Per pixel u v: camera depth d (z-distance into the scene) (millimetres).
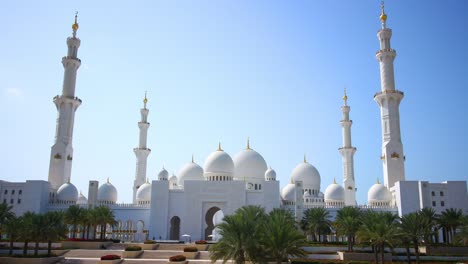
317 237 102125
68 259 70750
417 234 65625
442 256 74375
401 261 71000
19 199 106375
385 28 117562
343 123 125688
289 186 119938
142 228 115688
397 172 108500
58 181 112938
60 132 115562
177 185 123688
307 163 128875
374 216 68125
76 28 123000
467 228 71812
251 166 118125
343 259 72312
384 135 112500
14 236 71375
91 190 102938
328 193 117000
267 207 103812
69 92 118250
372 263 66750
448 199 100688
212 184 105688
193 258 72875
